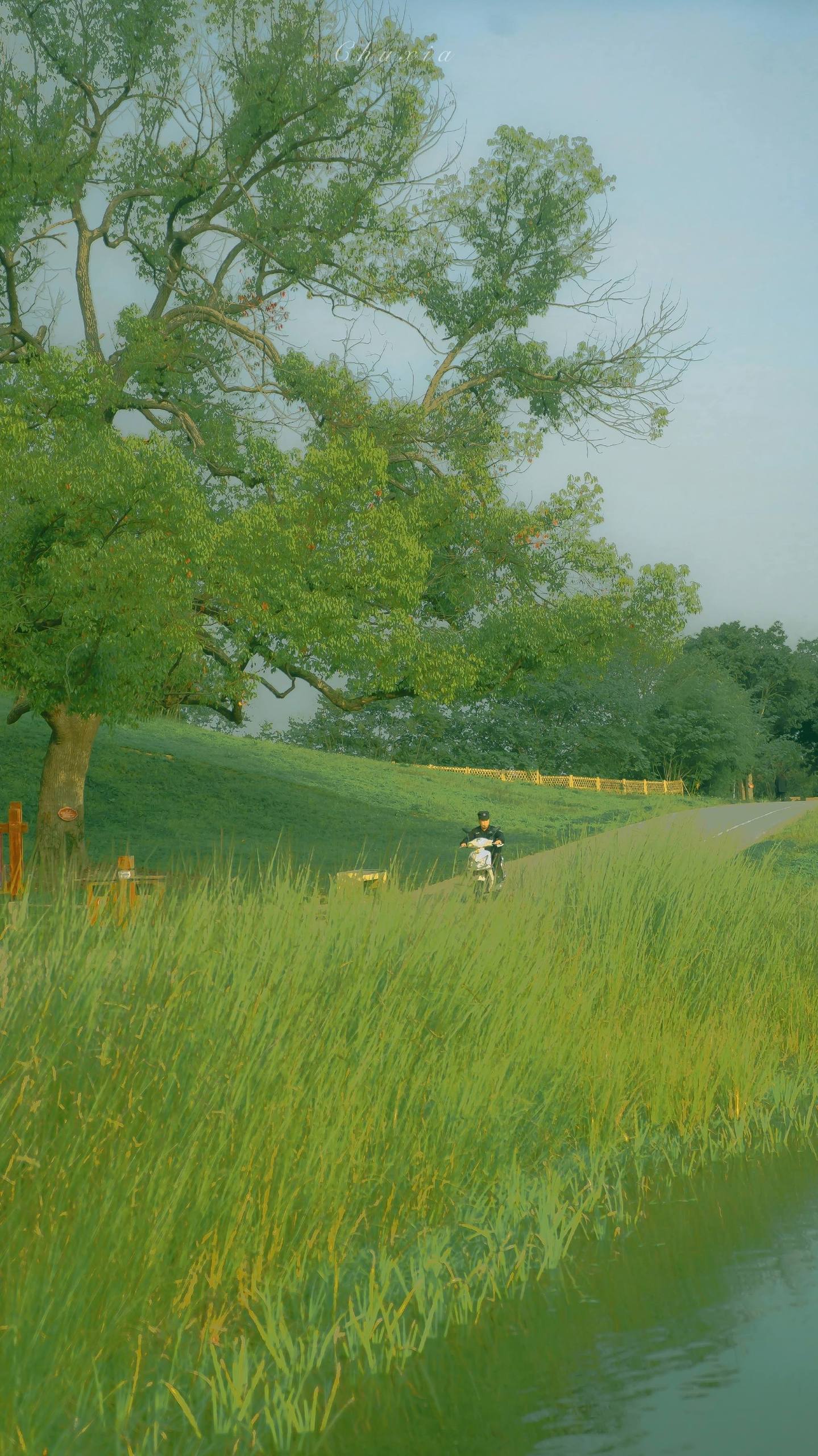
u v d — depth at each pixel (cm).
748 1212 494
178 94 2297
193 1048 466
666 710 7619
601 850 1035
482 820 1570
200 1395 333
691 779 7581
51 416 2073
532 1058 616
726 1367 341
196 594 2097
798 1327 370
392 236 2405
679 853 1046
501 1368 346
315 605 2039
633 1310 391
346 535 2133
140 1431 311
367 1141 480
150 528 1842
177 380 2445
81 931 529
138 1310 354
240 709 2266
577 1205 505
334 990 585
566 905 931
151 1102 423
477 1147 521
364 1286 411
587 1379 336
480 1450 293
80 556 1730
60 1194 367
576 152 2475
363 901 691
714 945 906
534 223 2498
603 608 2367
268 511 2067
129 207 2412
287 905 628
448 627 2483
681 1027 757
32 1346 315
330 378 2273
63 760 2138
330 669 2178
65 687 1881
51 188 2081
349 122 2302
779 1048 813
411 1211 470
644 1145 599
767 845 2155
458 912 738
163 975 503
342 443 2184
